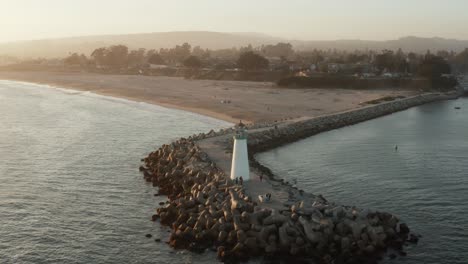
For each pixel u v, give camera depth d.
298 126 82.81
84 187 48.97
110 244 36.12
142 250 35.09
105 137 75.38
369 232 34.66
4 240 36.75
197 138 67.38
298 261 32.47
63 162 58.75
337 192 48.09
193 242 35.62
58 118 95.50
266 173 51.75
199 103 115.25
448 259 33.75
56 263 33.53
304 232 34.31
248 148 66.62
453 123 97.56
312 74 177.38
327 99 128.62
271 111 102.56
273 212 35.75
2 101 125.44
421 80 174.00
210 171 48.03
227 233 35.53
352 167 57.97
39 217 41.00
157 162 56.59
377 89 164.50
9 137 74.31
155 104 117.31
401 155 64.88
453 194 47.38
